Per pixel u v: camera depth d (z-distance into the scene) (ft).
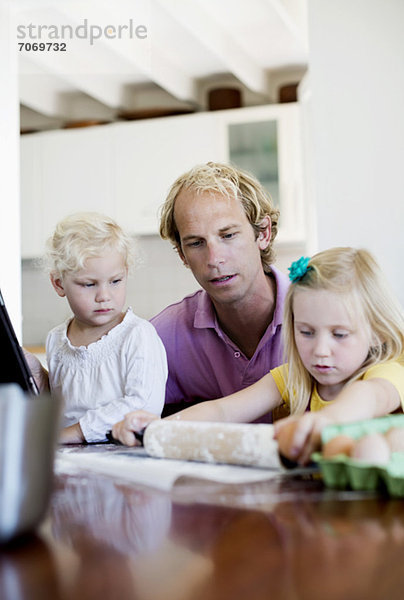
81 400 4.37
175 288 15.42
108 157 14.62
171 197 4.88
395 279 6.73
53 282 4.61
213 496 1.98
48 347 4.65
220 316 5.04
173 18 10.07
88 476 2.36
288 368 3.83
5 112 8.49
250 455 2.32
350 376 3.45
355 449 2.05
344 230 6.87
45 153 15.02
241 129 13.82
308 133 11.95
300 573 1.31
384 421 2.40
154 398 4.23
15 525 1.48
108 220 4.43
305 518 1.72
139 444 2.95
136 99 15.30
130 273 4.68
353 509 1.80
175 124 14.20
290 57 13.16
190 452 2.49
